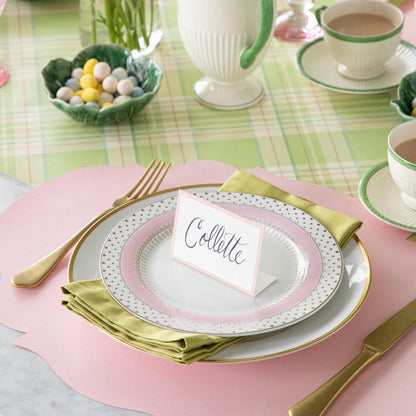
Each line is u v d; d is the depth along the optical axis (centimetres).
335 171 109
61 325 79
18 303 82
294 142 116
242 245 76
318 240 82
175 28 154
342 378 71
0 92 132
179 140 117
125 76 126
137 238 83
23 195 99
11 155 114
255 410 70
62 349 76
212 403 70
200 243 79
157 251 83
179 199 80
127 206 89
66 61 127
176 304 75
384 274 86
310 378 73
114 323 72
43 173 109
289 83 134
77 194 99
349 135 118
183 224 80
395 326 77
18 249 90
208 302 75
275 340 71
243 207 88
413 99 117
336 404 70
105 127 121
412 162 92
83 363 75
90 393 72
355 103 127
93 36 140
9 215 95
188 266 81
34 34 151
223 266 78
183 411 70
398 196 97
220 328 70
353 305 75
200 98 128
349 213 96
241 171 96
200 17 115
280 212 86
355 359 73
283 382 72
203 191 92
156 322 71
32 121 123
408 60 133
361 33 127
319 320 74
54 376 74
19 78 136
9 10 160
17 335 78
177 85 134
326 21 129
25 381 73
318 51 137
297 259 81
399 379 73
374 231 93
